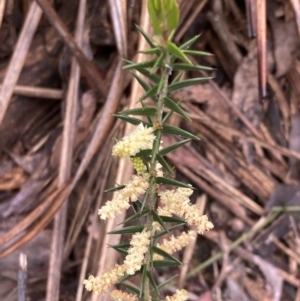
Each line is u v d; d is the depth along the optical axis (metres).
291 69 0.30
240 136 0.28
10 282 0.24
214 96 0.28
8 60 0.26
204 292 0.28
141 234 0.11
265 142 0.28
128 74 0.25
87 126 0.26
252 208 0.30
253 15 0.23
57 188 0.24
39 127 0.27
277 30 0.28
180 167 0.29
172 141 0.28
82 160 0.24
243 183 0.30
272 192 0.30
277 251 0.29
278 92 0.30
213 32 0.29
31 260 0.25
